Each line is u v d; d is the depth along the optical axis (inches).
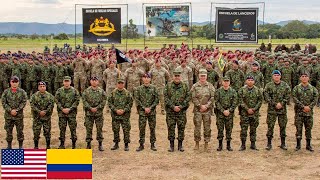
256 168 453.1
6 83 857.5
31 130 627.8
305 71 792.3
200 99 503.5
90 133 512.7
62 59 869.2
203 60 822.5
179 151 515.8
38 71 860.6
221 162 472.7
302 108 506.6
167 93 504.7
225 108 503.8
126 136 513.3
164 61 878.4
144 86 510.0
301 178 422.0
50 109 501.7
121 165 462.9
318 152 512.4
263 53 864.9
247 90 510.0
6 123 504.1
